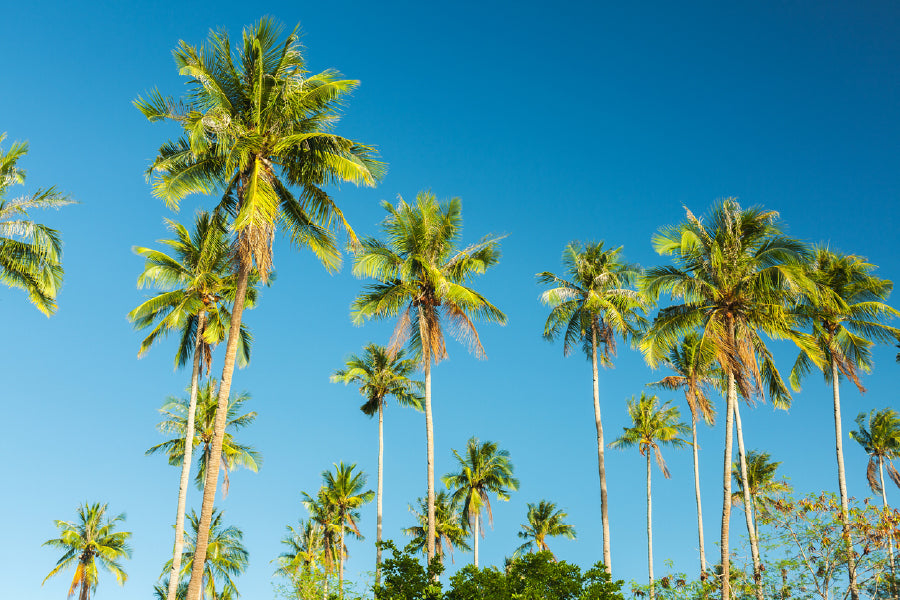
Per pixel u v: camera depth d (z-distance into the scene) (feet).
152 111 68.74
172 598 98.22
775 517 86.99
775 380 100.94
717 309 92.43
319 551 185.78
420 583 61.72
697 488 154.61
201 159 72.43
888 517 81.10
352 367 154.40
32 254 81.30
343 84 72.74
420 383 151.43
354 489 181.88
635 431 160.25
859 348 115.14
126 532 172.86
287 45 72.84
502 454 181.57
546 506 206.59
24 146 82.43
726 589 82.99
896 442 152.97
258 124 70.90
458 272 104.99
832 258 116.47
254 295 117.60
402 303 101.40
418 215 102.47
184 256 112.78
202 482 132.36
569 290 118.62
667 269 93.61
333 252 77.56
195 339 113.50
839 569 82.64
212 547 174.60
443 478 181.27
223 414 63.93
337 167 73.72
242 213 63.93
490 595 59.62
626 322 114.83
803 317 101.60
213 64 71.26
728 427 88.74
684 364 144.87
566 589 60.29
